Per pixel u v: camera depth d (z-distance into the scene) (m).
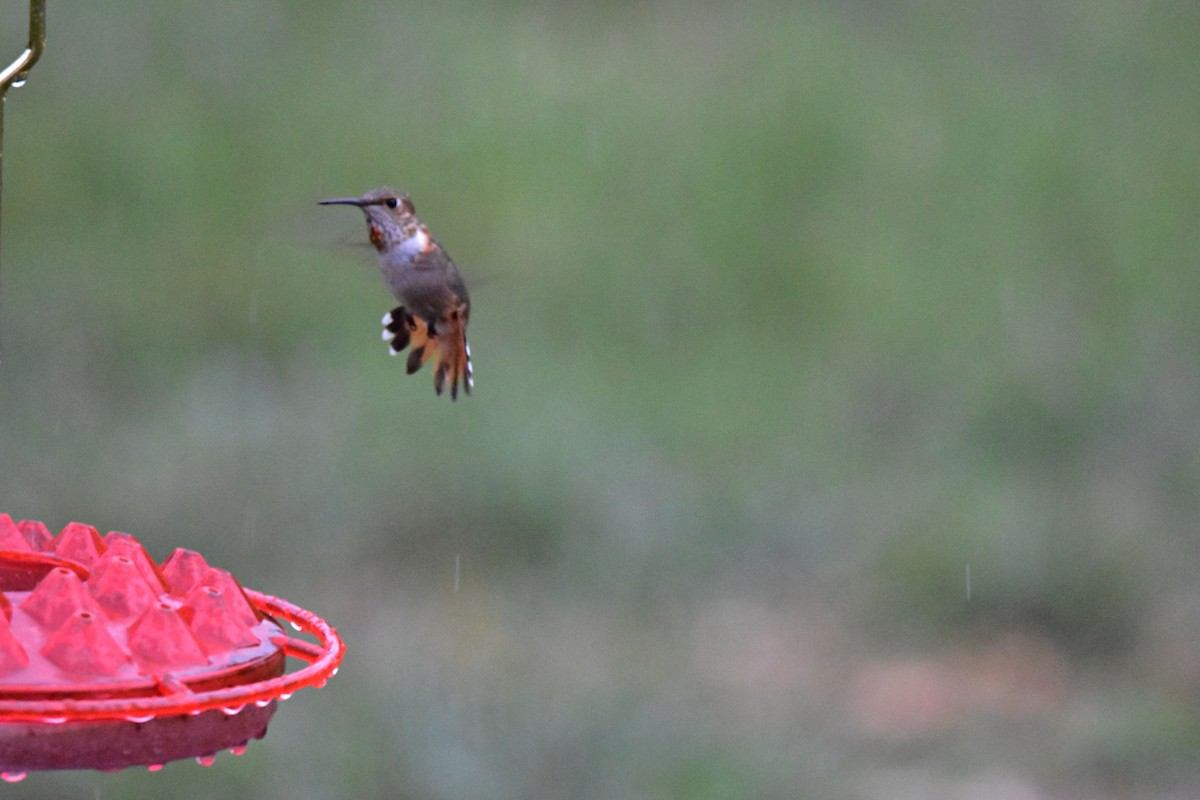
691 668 11.05
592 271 18.36
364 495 13.30
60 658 2.80
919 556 12.75
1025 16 24.41
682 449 14.74
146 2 21.19
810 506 13.73
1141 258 18.66
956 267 18.75
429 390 15.02
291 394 15.35
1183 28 23.91
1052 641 12.05
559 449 14.05
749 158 20.39
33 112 19.50
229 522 12.74
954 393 15.76
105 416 14.22
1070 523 12.80
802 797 8.99
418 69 21.34
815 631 12.05
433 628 11.49
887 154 20.86
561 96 21.27
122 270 17.41
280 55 21.23
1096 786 9.65
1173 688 11.17
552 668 10.52
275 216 18.59
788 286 18.55
